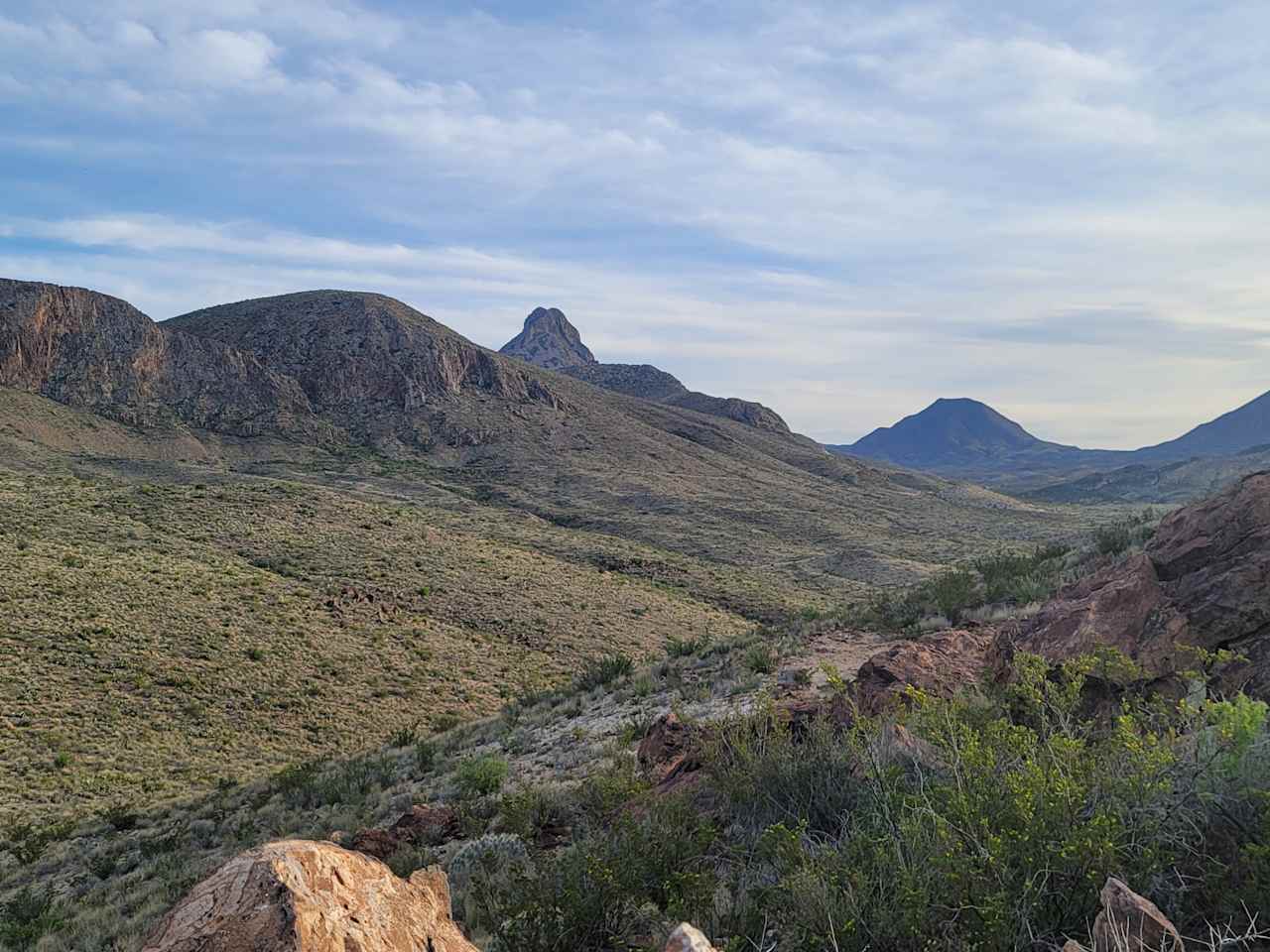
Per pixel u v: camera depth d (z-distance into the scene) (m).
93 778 26.36
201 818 20.06
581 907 4.57
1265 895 3.01
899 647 9.52
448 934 3.21
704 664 20.88
